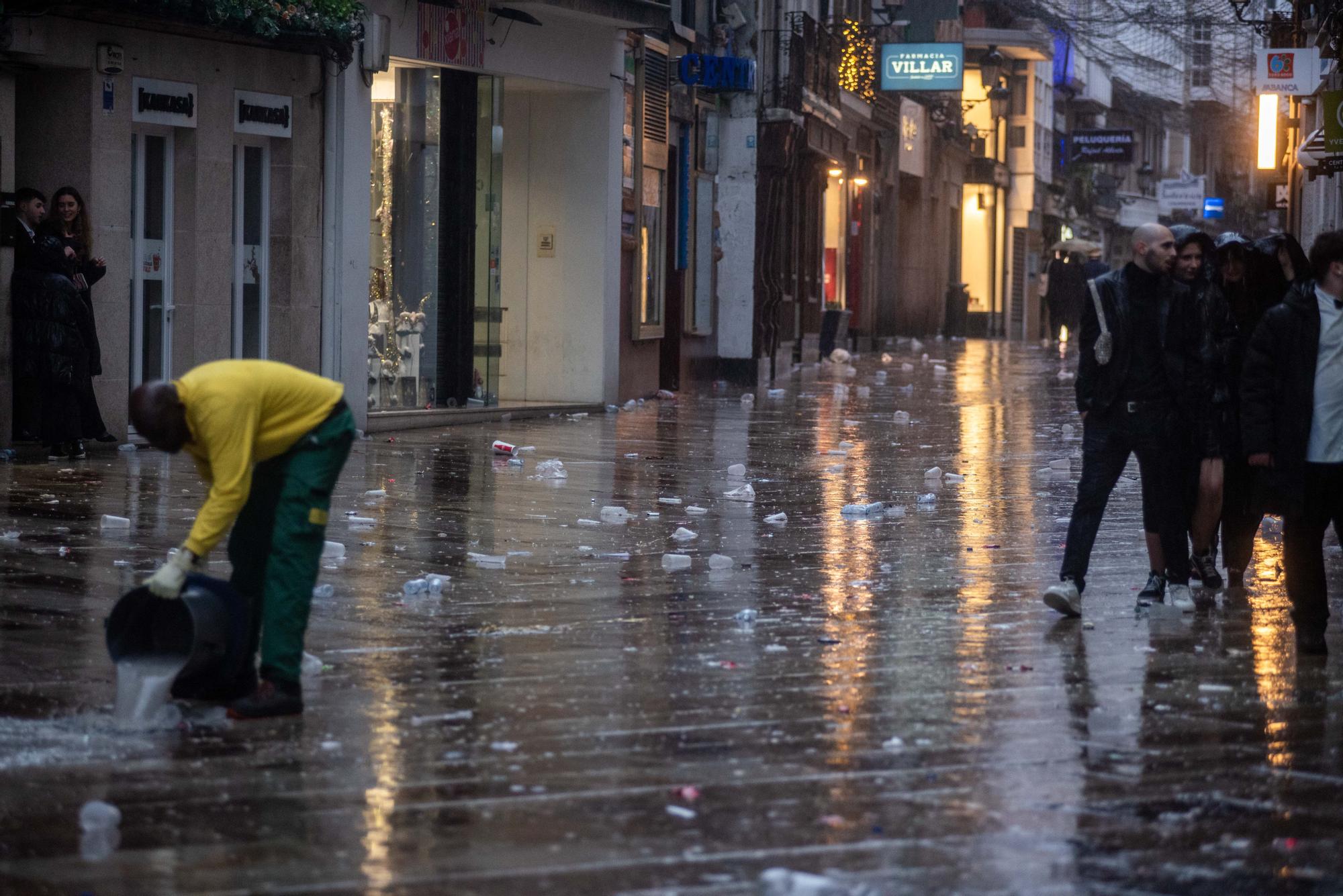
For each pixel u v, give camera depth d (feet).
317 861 18.88
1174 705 26.50
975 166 231.71
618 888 18.07
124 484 51.90
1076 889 18.20
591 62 85.71
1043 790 21.81
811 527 47.06
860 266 173.06
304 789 21.54
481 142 80.53
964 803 21.18
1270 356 30.68
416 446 67.21
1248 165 373.81
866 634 31.96
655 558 41.06
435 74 77.61
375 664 28.76
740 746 23.79
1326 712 26.20
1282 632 32.91
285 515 25.17
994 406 96.43
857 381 120.78
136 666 24.79
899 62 161.38
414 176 77.36
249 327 69.26
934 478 58.65
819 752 23.50
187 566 24.34
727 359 115.34
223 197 66.49
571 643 30.73
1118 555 42.68
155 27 62.64
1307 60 111.65
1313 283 30.86
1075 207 293.64
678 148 104.12
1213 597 37.19
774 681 27.89
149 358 65.10
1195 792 21.80
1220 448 35.96
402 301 77.15
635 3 84.58
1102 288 34.86
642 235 94.79
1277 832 20.22
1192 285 34.99
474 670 28.43
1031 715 25.68
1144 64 263.29
